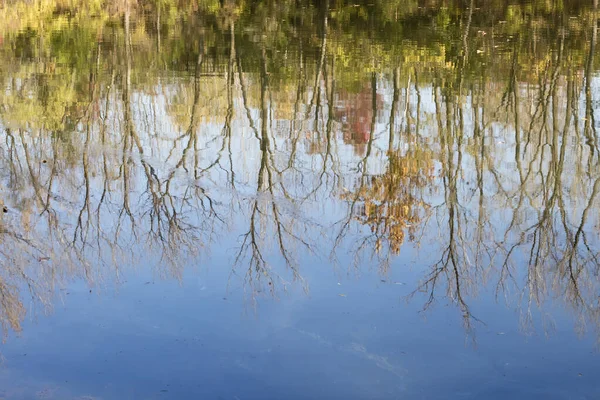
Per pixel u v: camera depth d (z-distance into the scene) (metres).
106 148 12.72
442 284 8.07
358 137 13.55
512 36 21.95
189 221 9.82
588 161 12.61
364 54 19.75
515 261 8.77
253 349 6.77
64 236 9.52
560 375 6.34
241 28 24.12
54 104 14.85
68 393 6.09
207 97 15.73
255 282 8.08
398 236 9.40
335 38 22.16
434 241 9.25
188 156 12.36
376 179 11.52
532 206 10.60
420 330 7.10
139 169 11.80
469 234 9.54
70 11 27.27
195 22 25.42
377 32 22.91
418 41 21.47
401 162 12.25
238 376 6.37
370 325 7.19
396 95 15.74
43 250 9.05
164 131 13.62
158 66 18.55
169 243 9.12
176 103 15.30
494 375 6.36
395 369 6.49
